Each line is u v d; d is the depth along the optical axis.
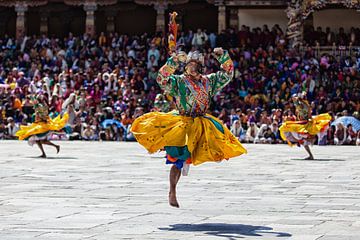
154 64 54.28
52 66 56.00
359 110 47.78
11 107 48.66
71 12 65.88
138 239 11.92
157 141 14.22
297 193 18.27
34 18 66.06
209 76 14.84
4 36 66.19
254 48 56.00
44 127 31.00
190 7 64.19
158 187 19.45
